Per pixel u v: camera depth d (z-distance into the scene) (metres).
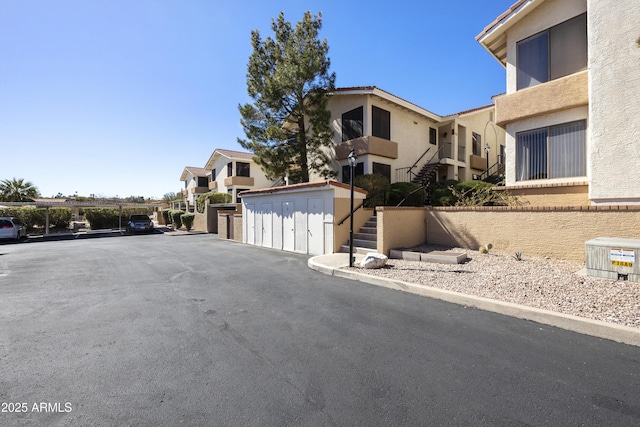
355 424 2.28
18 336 4.00
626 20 7.01
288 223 12.69
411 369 3.05
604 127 7.30
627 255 5.19
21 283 7.13
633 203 6.93
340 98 17.28
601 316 3.97
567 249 7.05
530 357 3.25
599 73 7.38
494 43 10.73
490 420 2.30
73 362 3.29
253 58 15.62
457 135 19.25
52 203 26.56
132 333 4.09
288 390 2.73
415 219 9.91
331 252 10.60
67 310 5.09
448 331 3.98
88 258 11.30
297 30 15.05
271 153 15.30
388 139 16.73
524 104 9.34
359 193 11.50
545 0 8.97
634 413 2.34
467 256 8.16
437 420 2.31
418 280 6.31
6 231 19.97
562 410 2.39
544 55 9.07
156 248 14.31
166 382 2.89
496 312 4.66
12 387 2.81
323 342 3.73
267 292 6.12
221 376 2.98
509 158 9.91
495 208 8.39
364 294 5.85
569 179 8.55
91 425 2.29
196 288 6.53
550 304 4.52
